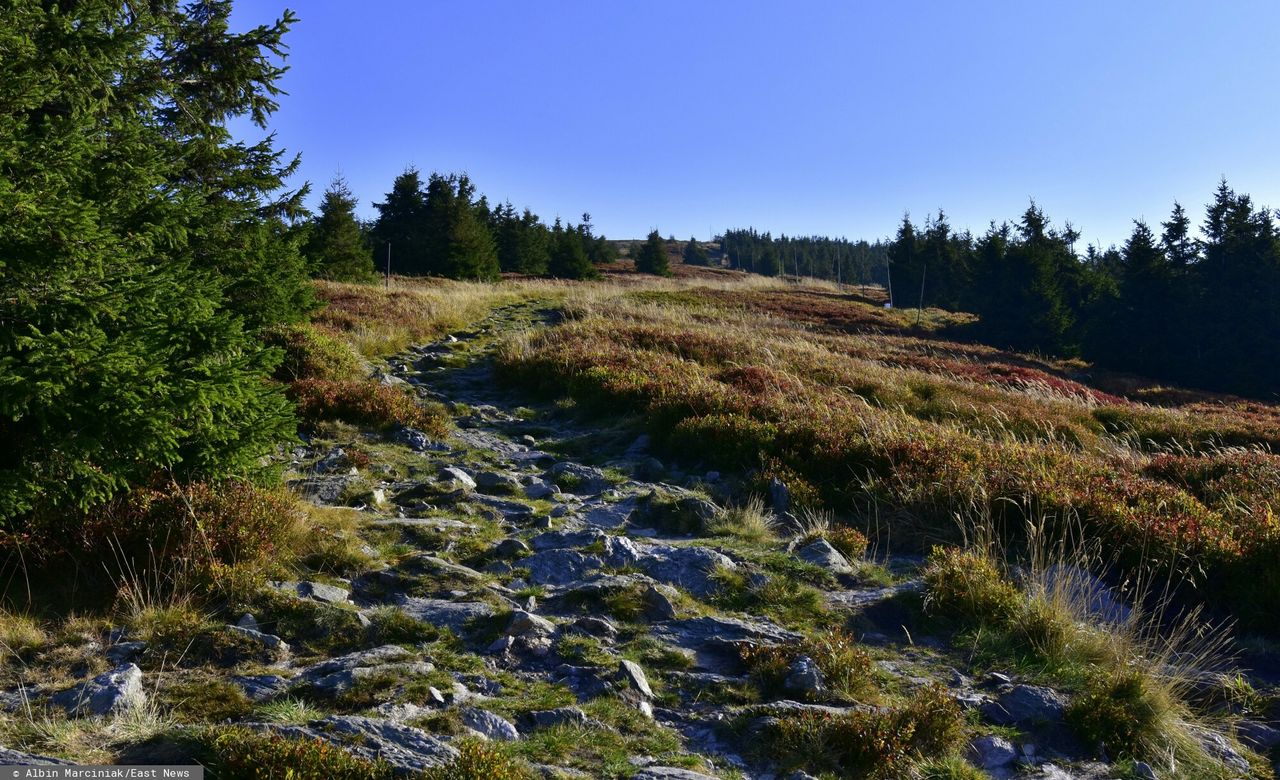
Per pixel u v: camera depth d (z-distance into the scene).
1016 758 4.16
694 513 8.15
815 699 4.64
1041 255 45.34
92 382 4.73
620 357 16.11
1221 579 6.45
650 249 82.12
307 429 10.96
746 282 66.19
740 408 11.63
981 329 45.47
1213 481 9.85
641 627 5.61
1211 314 39.97
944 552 6.79
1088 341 42.78
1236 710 4.79
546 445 11.42
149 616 5.04
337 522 7.07
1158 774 4.08
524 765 3.71
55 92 5.50
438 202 48.78
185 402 5.31
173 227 6.84
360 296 24.66
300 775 3.31
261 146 10.57
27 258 4.70
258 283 10.72
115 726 3.77
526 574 6.53
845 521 8.27
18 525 5.64
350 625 5.27
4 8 5.87
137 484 6.39
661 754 4.05
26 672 4.34
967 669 5.22
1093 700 4.50
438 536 7.18
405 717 4.10
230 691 4.27
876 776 3.91
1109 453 13.27
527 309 29.91
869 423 11.09
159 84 8.18
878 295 72.38
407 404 12.13
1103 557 7.11
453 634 5.34
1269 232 40.19
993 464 9.12
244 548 5.95
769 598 6.18
